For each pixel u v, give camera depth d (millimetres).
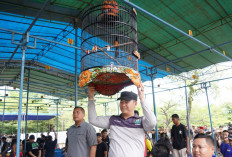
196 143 1706
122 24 3324
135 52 2910
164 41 8508
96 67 2482
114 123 2373
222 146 5543
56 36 8219
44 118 22000
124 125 2301
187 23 7270
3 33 7508
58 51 9398
